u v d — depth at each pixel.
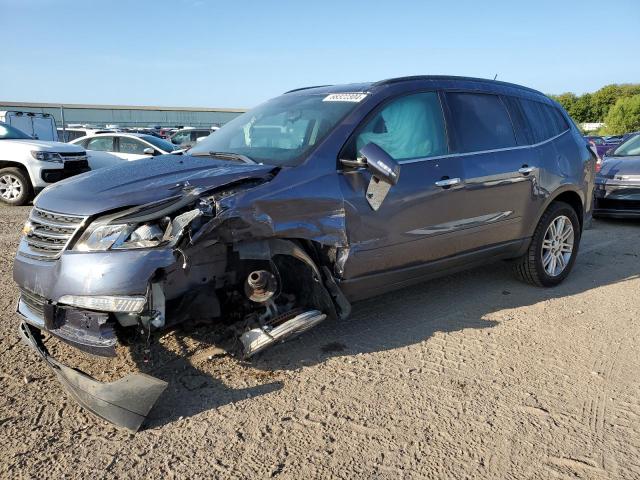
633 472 2.58
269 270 3.44
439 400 3.18
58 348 3.73
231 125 4.59
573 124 5.68
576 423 2.97
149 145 12.76
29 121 15.91
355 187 3.59
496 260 4.85
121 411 2.84
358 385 3.33
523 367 3.61
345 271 3.61
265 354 3.71
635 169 8.19
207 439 2.79
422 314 4.50
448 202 4.11
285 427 2.90
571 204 5.54
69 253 2.97
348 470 2.58
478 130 4.49
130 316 2.95
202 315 3.29
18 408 3.03
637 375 3.53
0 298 4.69
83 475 2.52
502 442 2.80
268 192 3.25
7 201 10.40
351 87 4.20
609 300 4.92
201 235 2.97
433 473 2.56
